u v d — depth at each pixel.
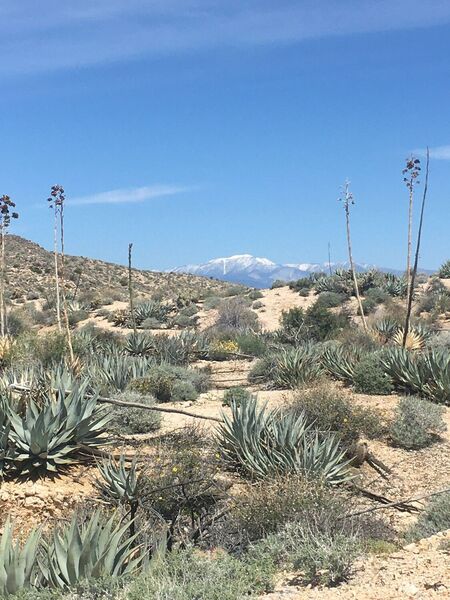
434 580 6.23
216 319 46.88
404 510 11.09
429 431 15.19
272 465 12.14
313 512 8.84
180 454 11.64
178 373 21.17
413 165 28.19
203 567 6.84
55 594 6.42
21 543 9.51
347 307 46.12
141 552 8.19
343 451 13.43
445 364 18.72
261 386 22.05
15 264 86.06
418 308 44.62
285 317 36.09
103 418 13.66
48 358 21.97
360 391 19.59
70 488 11.63
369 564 7.00
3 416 12.32
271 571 7.02
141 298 65.88
